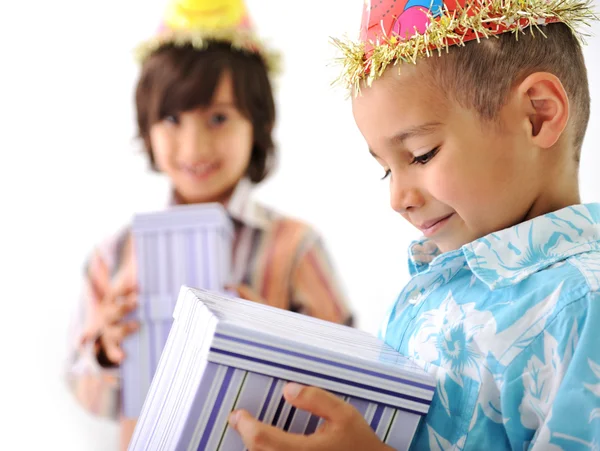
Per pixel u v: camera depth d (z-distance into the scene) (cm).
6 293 181
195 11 182
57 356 180
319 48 192
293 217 184
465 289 70
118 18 192
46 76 189
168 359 71
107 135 188
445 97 68
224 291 154
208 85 180
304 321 76
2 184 184
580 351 60
